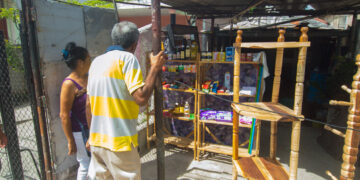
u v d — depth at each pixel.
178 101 3.96
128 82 1.43
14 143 2.21
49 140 2.28
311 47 7.23
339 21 8.27
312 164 3.34
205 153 3.66
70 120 2.08
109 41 3.03
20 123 3.80
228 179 2.94
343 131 3.41
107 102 1.50
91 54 2.75
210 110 3.63
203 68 3.63
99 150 1.58
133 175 1.59
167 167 3.23
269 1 4.13
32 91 2.16
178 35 3.61
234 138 2.09
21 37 2.05
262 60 2.92
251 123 3.10
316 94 5.38
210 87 3.39
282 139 4.27
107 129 1.53
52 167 2.31
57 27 2.27
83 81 2.12
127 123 1.54
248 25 8.00
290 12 4.93
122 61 1.47
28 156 3.10
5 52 2.09
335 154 3.50
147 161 3.40
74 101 2.05
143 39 3.90
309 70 7.32
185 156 3.56
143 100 1.42
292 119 1.59
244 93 3.11
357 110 1.60
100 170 1.68
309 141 4.17
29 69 2.12
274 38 7.45
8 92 2.13
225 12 5.02
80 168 2.21
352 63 4.30
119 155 1.52
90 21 2.70
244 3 4.35
